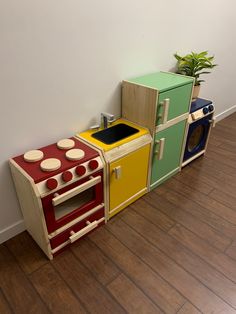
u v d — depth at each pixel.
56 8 1.24
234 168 2.20
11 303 1.21
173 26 1.91
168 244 1.50
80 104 1.57
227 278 1.31
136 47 1.73
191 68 2.02
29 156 1.33
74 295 1.24
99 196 1.50
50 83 1.37
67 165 1.29
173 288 1.27
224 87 2.96
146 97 1.61
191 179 2.05
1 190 1.41
